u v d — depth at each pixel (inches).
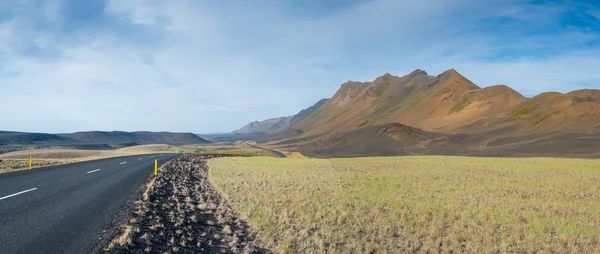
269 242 350.3
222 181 815.1
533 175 1069.8
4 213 367.9
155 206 465.4
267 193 633.0
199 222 408.2
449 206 531.2
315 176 971.3
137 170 978.1
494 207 535.2
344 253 327.3
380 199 590.6
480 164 1560.0
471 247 346.3
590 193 714.8
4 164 1066.1
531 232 390.3
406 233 390.3
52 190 543.2
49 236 292.5
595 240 374.0
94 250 265.6
